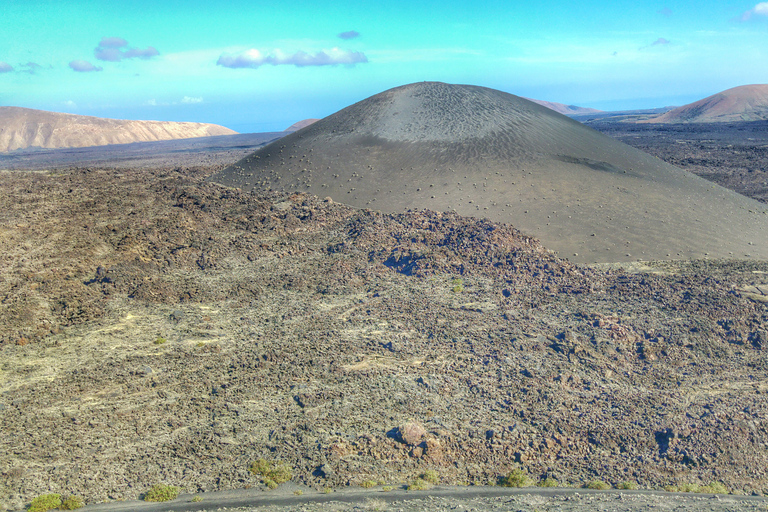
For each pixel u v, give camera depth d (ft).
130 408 58.39
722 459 50.44
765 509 38.78
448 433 53.42
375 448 51.31
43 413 57.41
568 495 44.04
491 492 45.21
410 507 41.09
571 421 55.77
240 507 42.32
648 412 57.21
